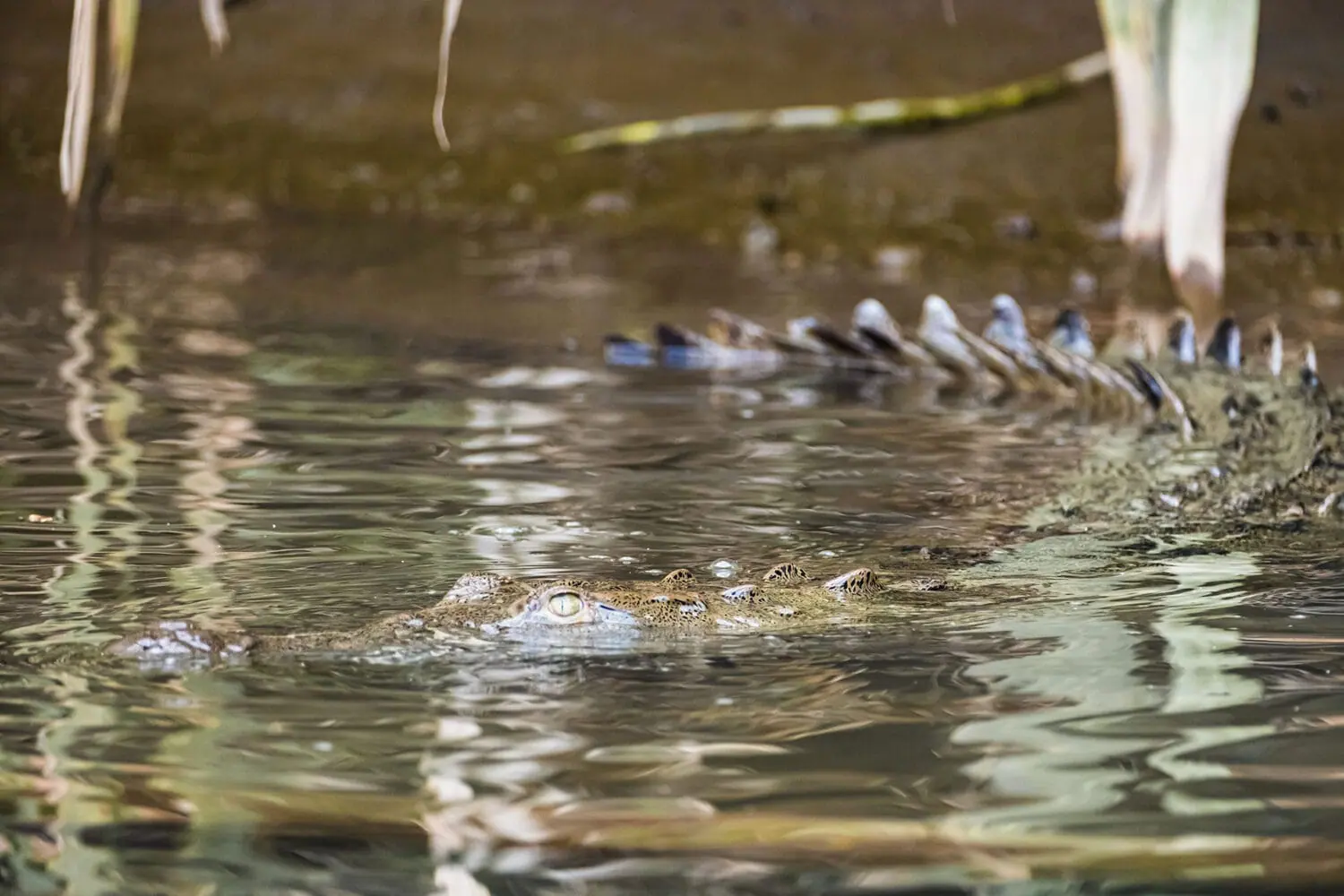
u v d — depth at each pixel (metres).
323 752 12.12
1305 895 9.95
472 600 15.54
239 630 14.37
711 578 16.91
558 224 42.31
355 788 11.45
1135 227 31.39
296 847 10.46
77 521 18.17
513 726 12.83
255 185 44.69
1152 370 28.62
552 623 15.07
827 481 21.61
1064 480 21.98
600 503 20.03
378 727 12.69
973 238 41.31
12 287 32.97
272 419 23.75
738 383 28.42
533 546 18.02
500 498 20.02
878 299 35.50
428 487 20.44
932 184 45.47
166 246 38.16
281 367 27.39
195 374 26.47
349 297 33.91
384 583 16.41
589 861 10.30
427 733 12.59
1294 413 25.50
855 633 15.52
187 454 21.50
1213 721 13.09
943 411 26.64
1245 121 48.81
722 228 42.12
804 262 39.28
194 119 49.72
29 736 12.22
